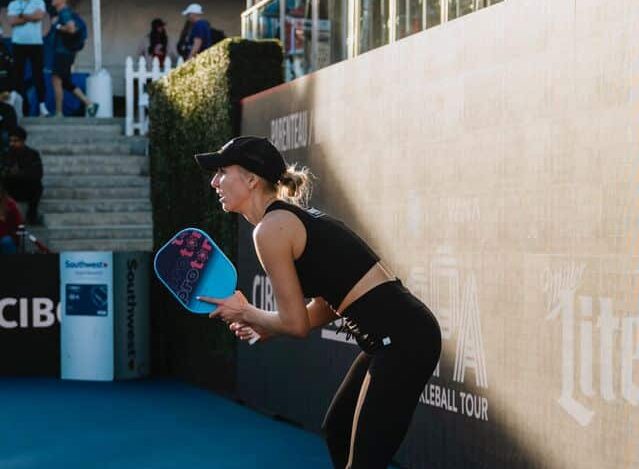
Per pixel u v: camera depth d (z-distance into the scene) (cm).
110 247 1388
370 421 393
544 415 493
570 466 475
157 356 1100
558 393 483
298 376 771
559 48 482
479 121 545
